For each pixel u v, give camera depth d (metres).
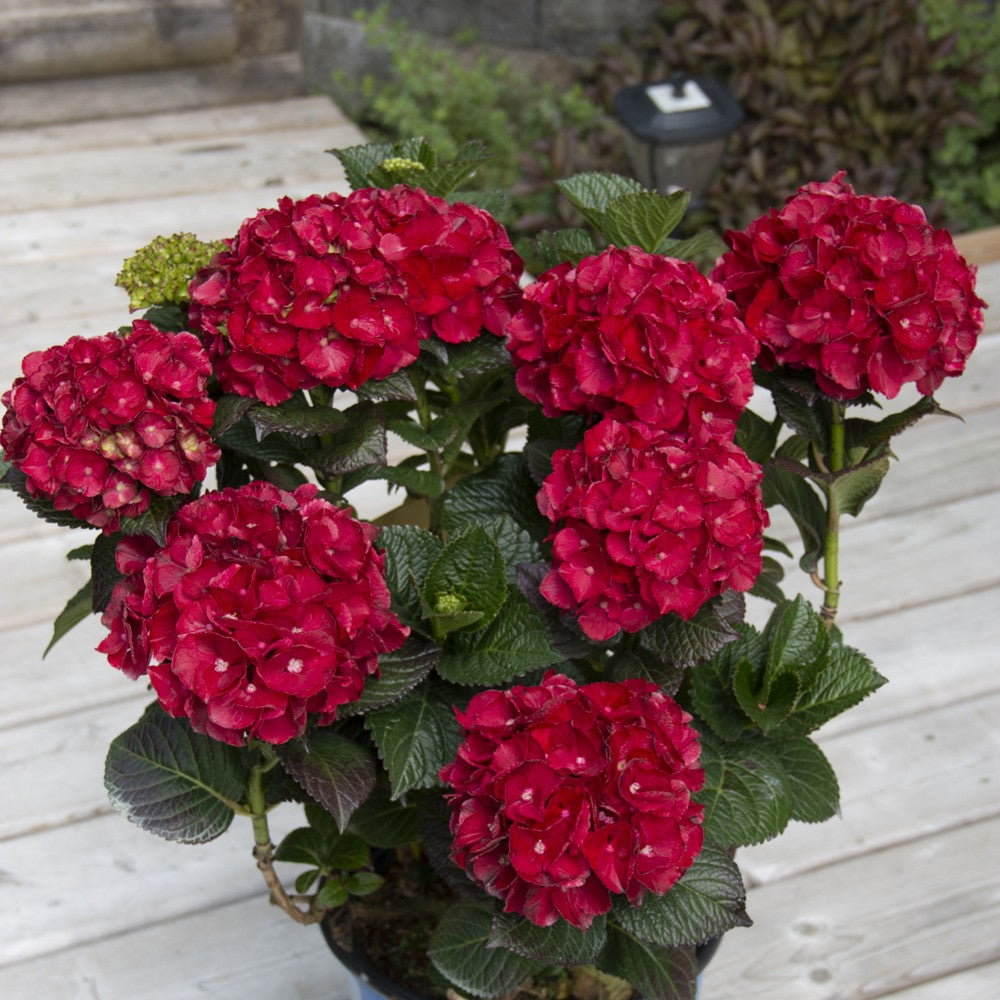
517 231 3.13
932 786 1.79
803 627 1.35
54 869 1.73
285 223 1.25
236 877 1.72
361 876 1.40
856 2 3.34
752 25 3.32
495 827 1.15
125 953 1.65
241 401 1.26
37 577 2.06
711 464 1.19
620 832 1.14
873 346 1.25
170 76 3.36
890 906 1.68
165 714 1.29
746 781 1.31
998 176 3.33
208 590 1.13
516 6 3.46
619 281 1.22
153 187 2.99
